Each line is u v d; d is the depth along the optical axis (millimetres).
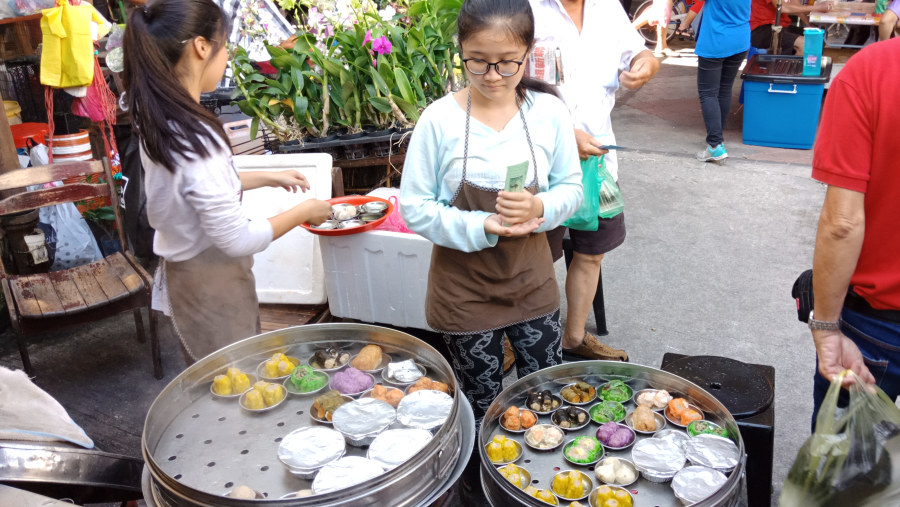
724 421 1698
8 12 4035
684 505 1450
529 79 1997
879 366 1793
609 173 2805
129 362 3422
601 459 1640
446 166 1934
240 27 3963
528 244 2043
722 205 5066
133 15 1835
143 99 1792
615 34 2709
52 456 1289
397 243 2771
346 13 3766
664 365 2287
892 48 1556
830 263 1707
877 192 1635
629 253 4438
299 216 2146
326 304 3199
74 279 3252
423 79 3922
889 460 1421
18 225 3605
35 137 4012
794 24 7941
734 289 3971
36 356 3479
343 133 3773
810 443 1471
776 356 3354
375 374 1730
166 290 2139
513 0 1719
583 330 3154
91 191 3340
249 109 3656
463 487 2061
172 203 1922
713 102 5660
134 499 1509
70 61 3297
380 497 1280
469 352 2123
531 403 1851
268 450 1468
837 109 1626
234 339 2168
